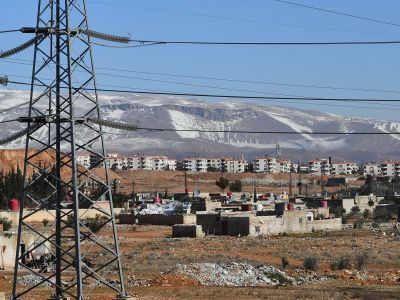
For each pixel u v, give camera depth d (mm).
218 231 144875
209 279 78250
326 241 127312
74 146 50562
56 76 52531
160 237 139125
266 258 101312
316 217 167500
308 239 132000
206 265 84625
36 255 89812
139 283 74938
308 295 66125
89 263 88125
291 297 64812
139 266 89625
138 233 145875
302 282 80062
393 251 111125
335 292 68875
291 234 146500
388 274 87000
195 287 72625
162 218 168250
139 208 195375
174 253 105562
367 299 64938
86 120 52156
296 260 99750
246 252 108188
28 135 54000
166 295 65500
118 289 56719
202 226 146625
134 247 115375
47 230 120062
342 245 119688
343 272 87438
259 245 119188
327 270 90688
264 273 82875
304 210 160875
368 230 155125
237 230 142500
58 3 52875
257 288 72062
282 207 167625
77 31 52406
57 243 54281
